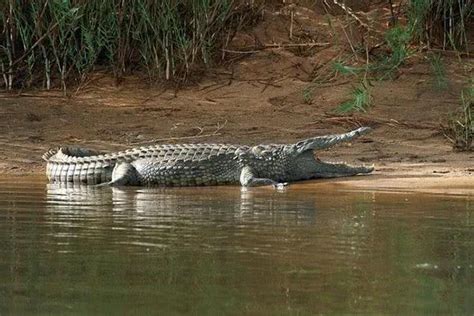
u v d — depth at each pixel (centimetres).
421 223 1512
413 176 2211
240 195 1966
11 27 3119
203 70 3200
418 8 3134
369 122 2817
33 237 1384
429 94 3000
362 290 1046
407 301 1000
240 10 3366
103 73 3195
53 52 3127
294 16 3456
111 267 1166
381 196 1892
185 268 1157
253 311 957
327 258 1218
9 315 945
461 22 3178
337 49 3281
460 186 2034
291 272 1135
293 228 1457
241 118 2884
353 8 3541
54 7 2991
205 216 1605
